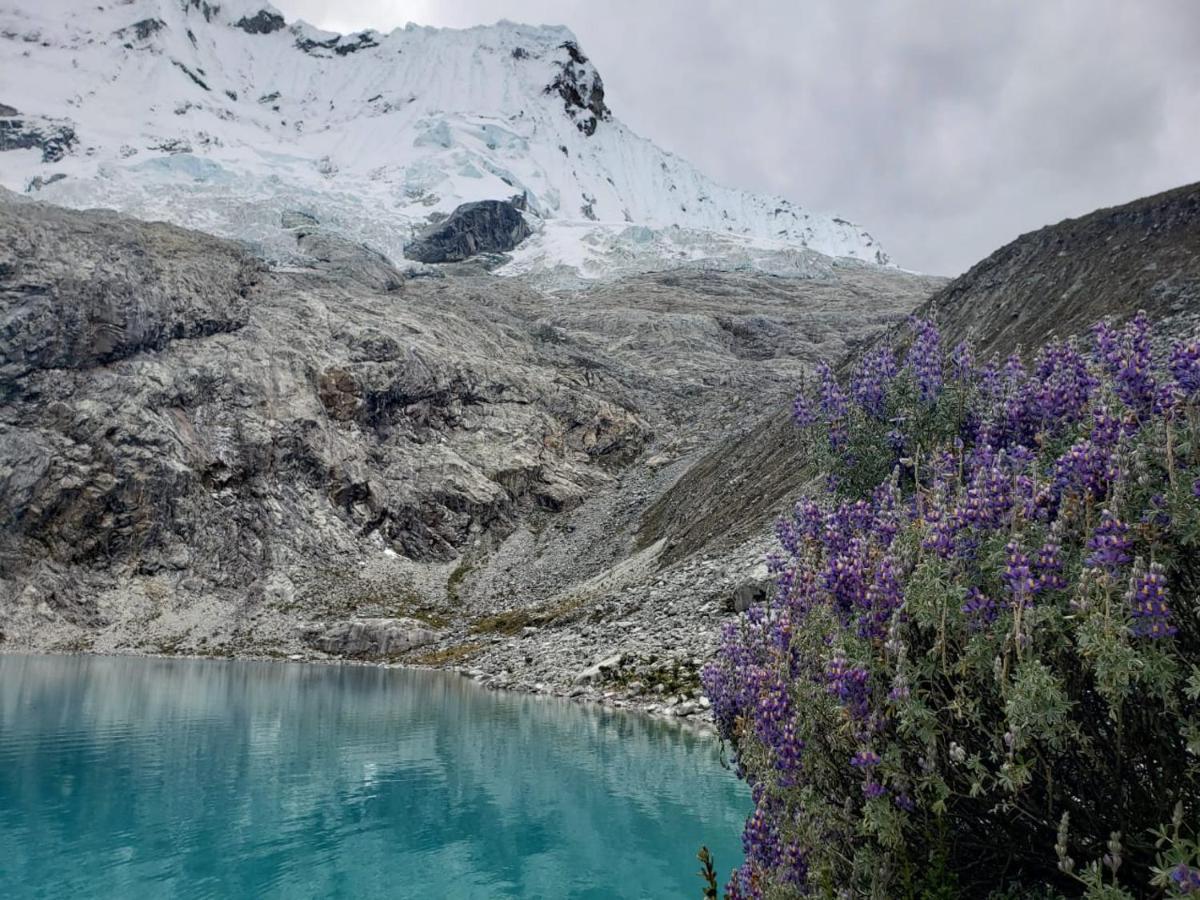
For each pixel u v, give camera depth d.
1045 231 60.41
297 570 68.75
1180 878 3.94
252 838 13.84
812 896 6.14
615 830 14.53
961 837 5.81
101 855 12.82
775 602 9.06
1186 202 48.75
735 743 9.48
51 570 60.44
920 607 5.71
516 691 34.88
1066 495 5.86
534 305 158.88
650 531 69.81
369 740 22.70
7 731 22.72
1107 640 4.59
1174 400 5.65
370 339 90.88
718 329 141.62
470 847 13.53
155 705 28.78
